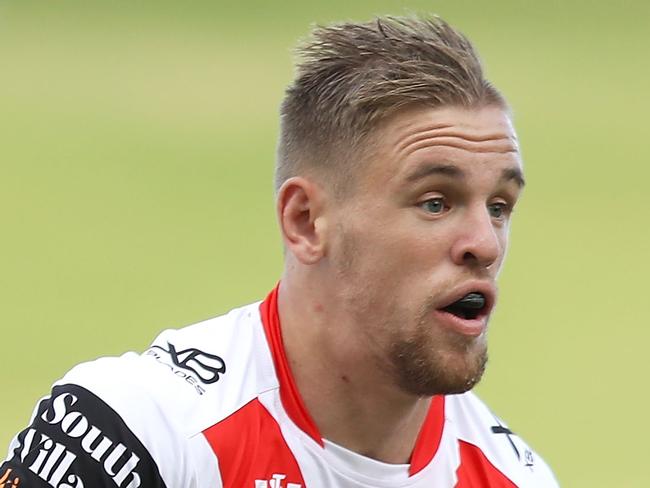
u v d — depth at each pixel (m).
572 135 49.91
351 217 7.33
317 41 7.68
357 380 7.64
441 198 7.20
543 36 61.44
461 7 65.12
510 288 36.00
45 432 7.37
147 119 51.06
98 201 42.03
